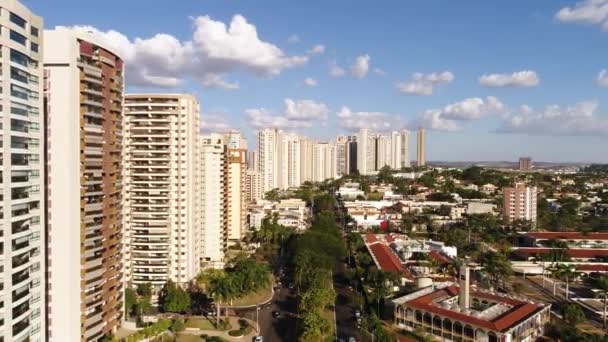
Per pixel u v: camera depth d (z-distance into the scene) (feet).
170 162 605.73
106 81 435.12
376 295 557.74
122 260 482.28
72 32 385.91
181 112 607.37
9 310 304.09
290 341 478.18
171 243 611.06
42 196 341.62
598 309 567.18
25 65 318.45
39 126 336.90
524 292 638.12
